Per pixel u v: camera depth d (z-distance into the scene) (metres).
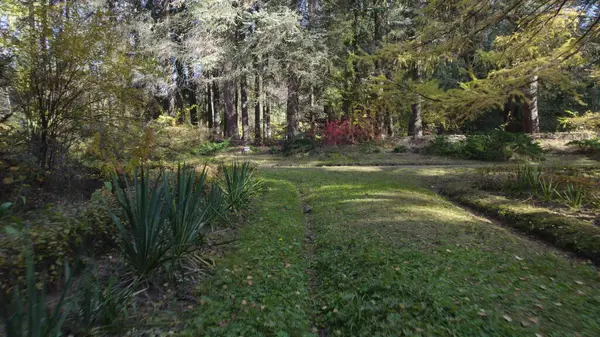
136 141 5.85
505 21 13.57
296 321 2.63
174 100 22.03
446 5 6.86
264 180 8.64
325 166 13.27
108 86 5.48
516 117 20.94
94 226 3.41
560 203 6.19
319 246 4.34
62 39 4.99
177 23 19.70
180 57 18.92
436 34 6.88
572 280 3.28
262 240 4.29
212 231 4.42
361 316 2.63
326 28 19.75
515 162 12.88
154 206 2.95
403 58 7.97
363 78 18.56
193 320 2.46
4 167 4.33
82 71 5.24
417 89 6.73
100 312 2.26
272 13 16.72
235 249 3.98
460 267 3.44
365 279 3.19
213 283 3.10
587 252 4.07
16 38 4.88
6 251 2.53
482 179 8.52
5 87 4.98
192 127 16.59
